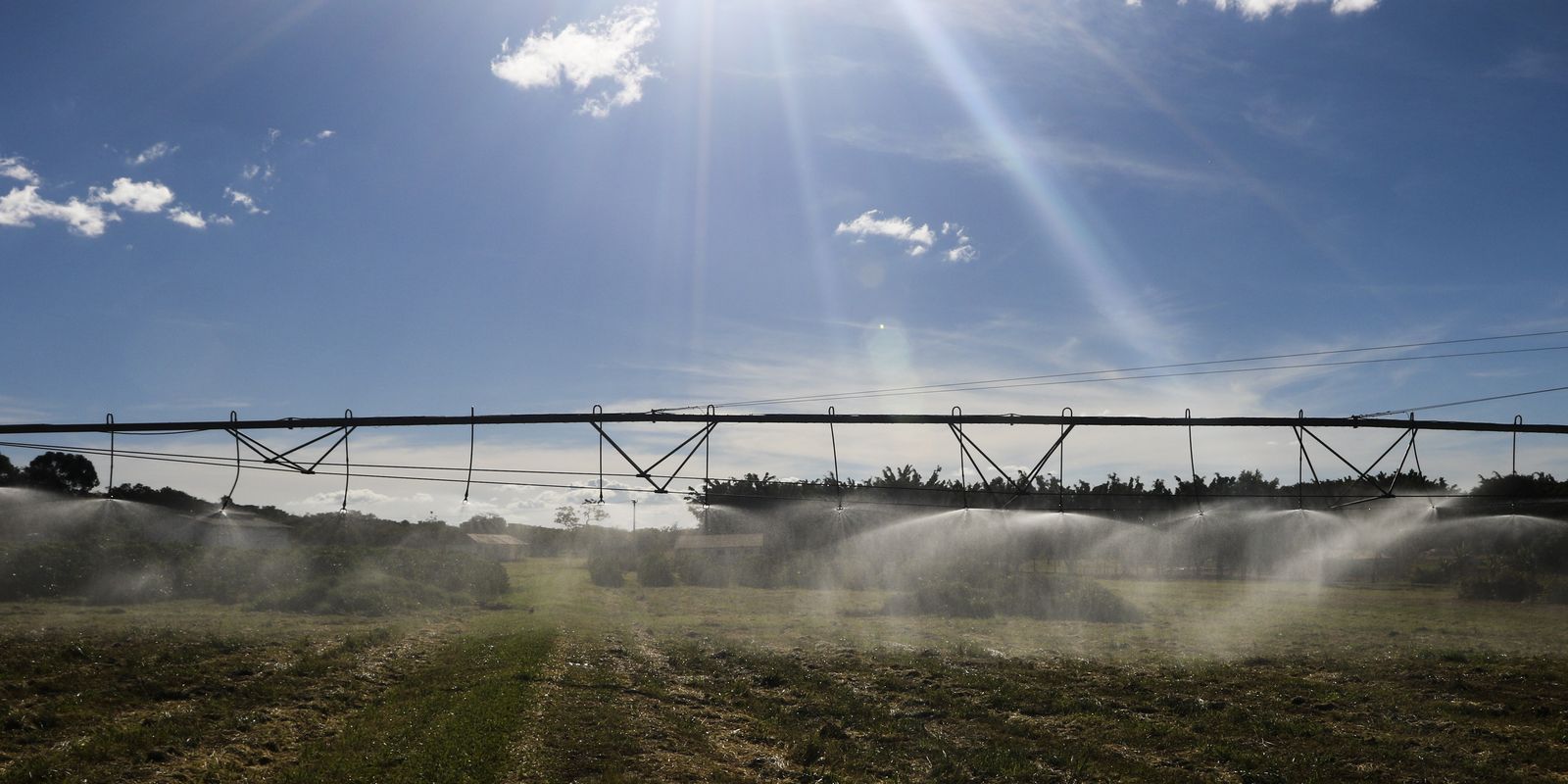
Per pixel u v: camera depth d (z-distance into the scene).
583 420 26.20
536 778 15.91
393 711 21.84
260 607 46.66
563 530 171.38
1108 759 19.89
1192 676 30.16
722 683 28.06
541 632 38.28
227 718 20.30
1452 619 50.62
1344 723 23.42
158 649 28.81
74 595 47.09
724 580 78.31
